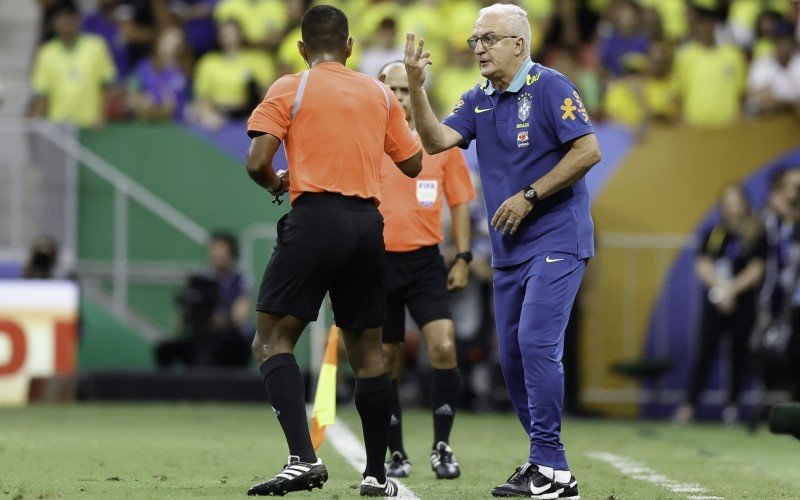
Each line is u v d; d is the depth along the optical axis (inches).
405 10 2075.5
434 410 1017.5
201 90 2069.4
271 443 1279.5
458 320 1803.6
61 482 897.5
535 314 818.8
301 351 1844.2
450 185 1069.1
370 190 794.8
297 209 781.9
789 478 1048.8
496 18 844.0
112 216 1932.8
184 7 2224.4
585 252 837.2
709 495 890.7
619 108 2030.0
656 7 2097.7
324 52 805.2
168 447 1219.2
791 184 1786.4
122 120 2087.8
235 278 1881.2
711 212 1913.1
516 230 841.5
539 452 816.9
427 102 833.5
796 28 2084.2
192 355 1867.6
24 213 1915.6
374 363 808.3
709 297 1817.2
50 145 1925.4
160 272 1932.8
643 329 1897.1
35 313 1796.3
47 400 1798.7
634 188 1915.6
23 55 2272.4
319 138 783.1
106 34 2169.0
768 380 1817.2
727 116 2042.3
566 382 1859.0
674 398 1888.5
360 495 809.5
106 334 1894.7
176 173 1943.9
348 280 794.2
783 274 1800.0
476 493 862.5
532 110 839.1
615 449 1322.6
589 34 2139.5
